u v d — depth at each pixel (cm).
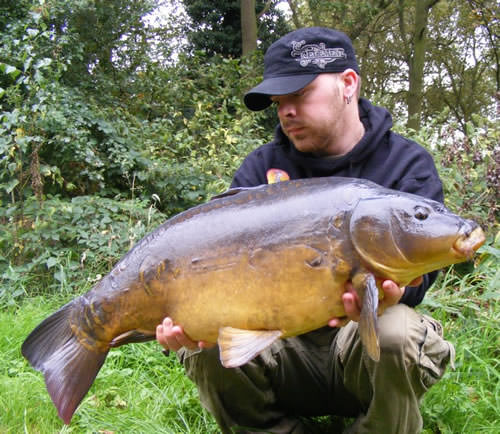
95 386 287
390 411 199
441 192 224
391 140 233
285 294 162
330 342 224
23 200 556
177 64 1009
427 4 1445
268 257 162
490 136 441
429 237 154
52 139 578
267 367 219
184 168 657
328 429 250
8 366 308
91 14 837
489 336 304
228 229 168
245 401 222
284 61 213
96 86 809
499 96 478
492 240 379
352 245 159
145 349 324
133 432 239
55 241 496
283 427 232
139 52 945
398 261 157
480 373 278
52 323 190
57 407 183
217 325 168
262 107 229
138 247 181
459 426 244
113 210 527
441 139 490
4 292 427
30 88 528
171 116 902
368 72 1966
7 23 648
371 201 160
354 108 229
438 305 318
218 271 167
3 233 496
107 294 181
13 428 244
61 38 650
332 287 160
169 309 174
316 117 216
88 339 185
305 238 161
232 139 669
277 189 171
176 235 174
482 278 351
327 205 162
